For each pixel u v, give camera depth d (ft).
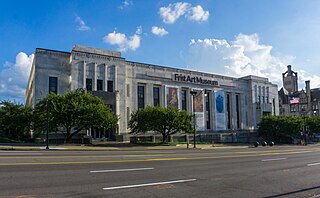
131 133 165.78
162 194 28.96
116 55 188.24
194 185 34.04
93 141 153.48
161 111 153.89
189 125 159.94
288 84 432.66
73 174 38.45
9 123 132.57
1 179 33.71
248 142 226.79
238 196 28.96
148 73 204.13
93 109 130.52
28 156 57.98
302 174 44.93
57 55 165.68
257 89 276.21
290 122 230.27
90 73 171.01
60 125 131.85
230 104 257.14
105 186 31.83
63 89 164.45
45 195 27.09
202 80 236.22
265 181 37.93
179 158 65.31
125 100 183.11
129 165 49.57
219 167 51.01
